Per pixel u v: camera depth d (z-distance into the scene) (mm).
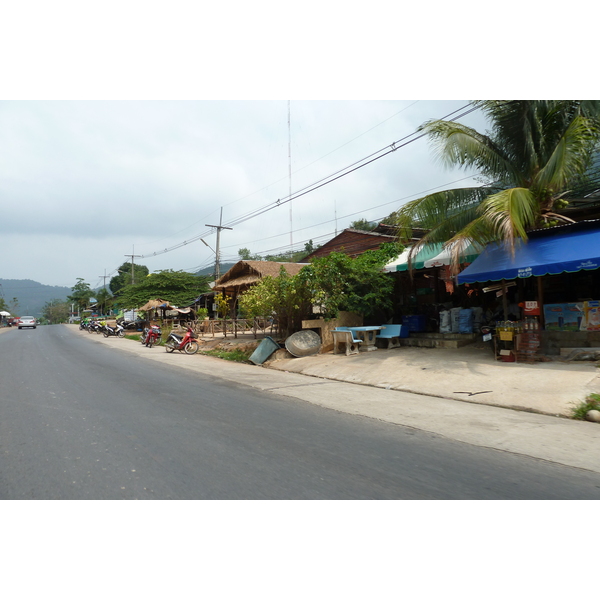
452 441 5371
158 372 11352
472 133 10930
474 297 13766
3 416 6488
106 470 4336
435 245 11945
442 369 9555
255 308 14953
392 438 5484
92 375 10656
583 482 4152
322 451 4957
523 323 9727
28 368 11992
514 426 6023
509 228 8602
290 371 11836
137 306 35188
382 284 13188
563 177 9562
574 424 6109
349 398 8000
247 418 6449
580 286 11508
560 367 8648
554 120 10555
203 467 4426
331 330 13414
